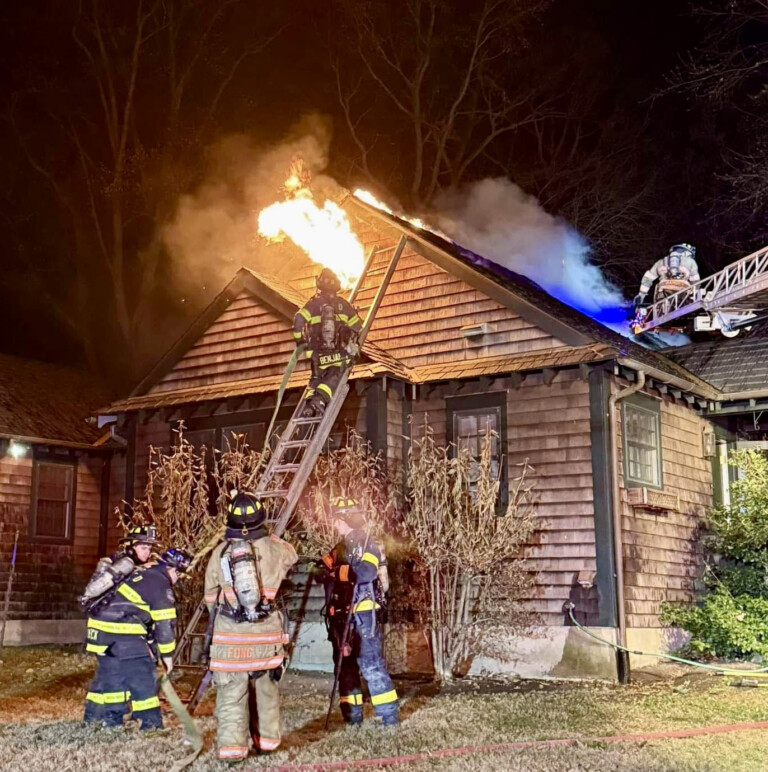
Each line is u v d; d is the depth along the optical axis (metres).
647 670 12.40
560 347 13.28
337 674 7.76
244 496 6.73
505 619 12.33
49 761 6.33
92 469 18.61
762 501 13.95
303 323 11.55
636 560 12.91
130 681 7.58
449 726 7.95
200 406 15.35
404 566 12.91
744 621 12.91
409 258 15.02
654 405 14.03
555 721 8.30
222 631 6.46
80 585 17.95
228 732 6.36
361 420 13.71
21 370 20.08
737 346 16.27
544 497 12.86
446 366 14.11
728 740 7.34
